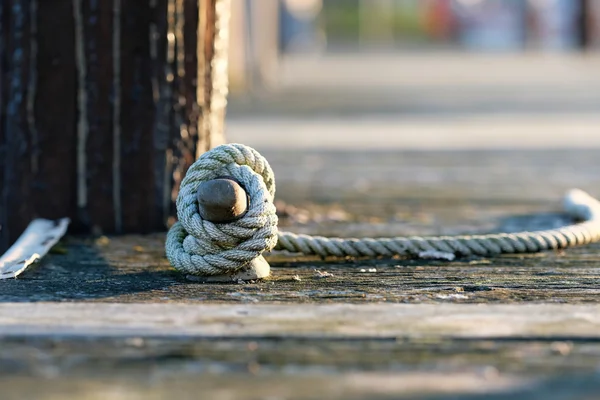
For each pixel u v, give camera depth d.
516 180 5.87
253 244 2.80
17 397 1.86
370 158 7.07
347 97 13.61
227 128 9.16
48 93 3.69
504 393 1.88
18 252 3.25
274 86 15.93
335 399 1.85
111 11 3.66
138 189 3.76
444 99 13.21
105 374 1.99
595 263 3.22
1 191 3.78
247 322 2.34
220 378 1.96
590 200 4.36
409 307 2.50
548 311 2.46
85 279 2.91
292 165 6.68
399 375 1.98
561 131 8.86
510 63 25.42
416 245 3.30
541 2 36.53
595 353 2.12
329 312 2.44
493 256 3.35
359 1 45.28
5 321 2.34
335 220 4.36
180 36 3.76
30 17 3.65
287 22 32.66
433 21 44.78
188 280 2.89
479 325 2.32
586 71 20.67
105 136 3.72
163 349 2.14
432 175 6.13
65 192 3.74
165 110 3.75
